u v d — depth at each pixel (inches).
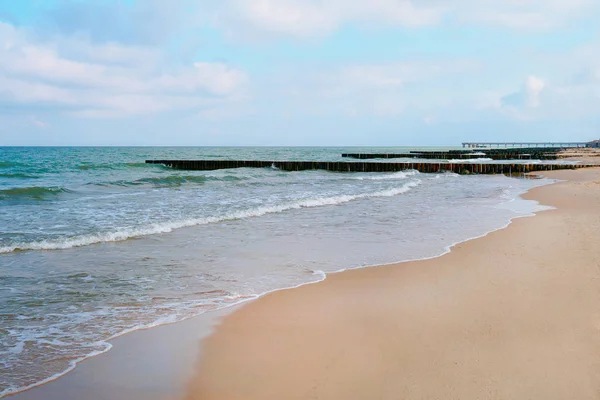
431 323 188.4
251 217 495.5
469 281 249.9
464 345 165.5
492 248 333.4
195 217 469.1
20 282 252.5
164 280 259.9
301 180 1091.9
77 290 240.2
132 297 229.6
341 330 184.2
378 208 571.5
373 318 196.9
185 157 2765.7
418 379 141.9
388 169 1535.4
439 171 1493.6
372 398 131.8
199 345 172.1
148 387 142.3
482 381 139.4
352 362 155.4
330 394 134.9
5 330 186.5
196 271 279.1
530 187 877.8
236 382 144.2
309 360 157.9
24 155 2723.9
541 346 162.6
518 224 435.8
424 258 309.3
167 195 702.5
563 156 2439.7
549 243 343.6
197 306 216.4
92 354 165.3
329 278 263.6
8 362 158.6
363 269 282.5
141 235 388.2
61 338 179.3
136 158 2493.8
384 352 162.2
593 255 300.8
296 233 405.1
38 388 141.6
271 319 197.9
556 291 225.6
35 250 328.5
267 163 1659.7
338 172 1514.5
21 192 645.3
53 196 653.3
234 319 198.5
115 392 139.7
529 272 263.3
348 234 399.5
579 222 435.8
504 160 2196.1
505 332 175.8
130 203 593.3
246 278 264.4
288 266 291.6
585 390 133.3
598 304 205.3
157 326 191.5
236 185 919.7
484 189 845.8
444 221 465.4
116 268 284.0
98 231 392.5
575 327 179.0
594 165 1497.3
